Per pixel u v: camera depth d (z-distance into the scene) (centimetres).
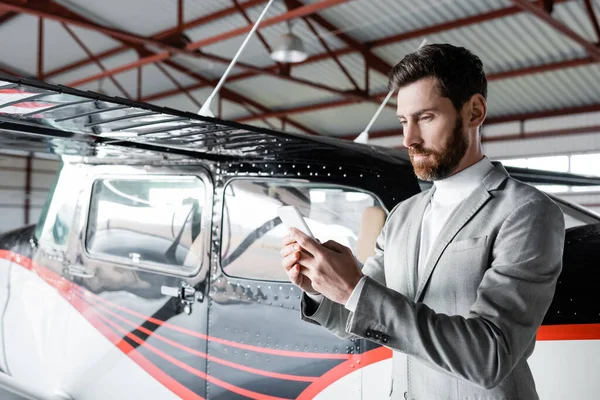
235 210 214
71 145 228
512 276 93
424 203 116
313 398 187
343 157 189
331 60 1173
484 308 92
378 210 179
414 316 90
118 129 178
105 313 261
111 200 269
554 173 251
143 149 211
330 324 114
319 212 192
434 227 109
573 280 164
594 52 841
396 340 92
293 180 199
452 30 977
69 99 135
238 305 209
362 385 176
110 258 262
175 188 238
